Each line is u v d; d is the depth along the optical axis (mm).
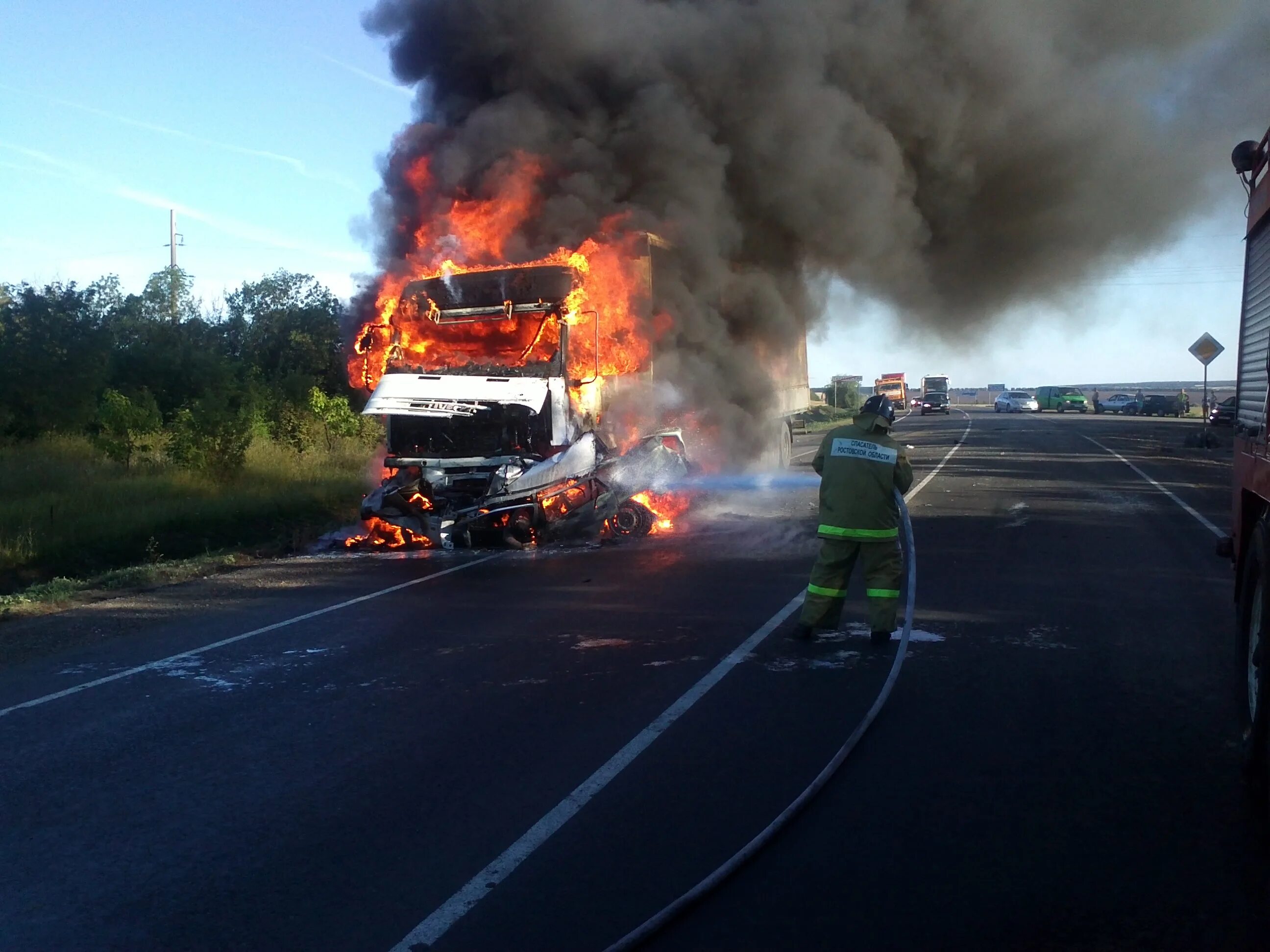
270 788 5215
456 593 10320
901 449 7660
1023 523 14523
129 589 11461
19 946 3773
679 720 6016
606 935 3697
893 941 3617
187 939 3779
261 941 3748
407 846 4488
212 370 25250
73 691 7199
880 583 7613
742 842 4410
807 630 7742
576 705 6367
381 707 6516
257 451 21625
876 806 4766
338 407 24438
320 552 14023
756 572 10742
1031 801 4789
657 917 3744
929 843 4371
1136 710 6082
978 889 3969
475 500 13773
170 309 35281
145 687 7246
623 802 4859
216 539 15047
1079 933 3646
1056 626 8195
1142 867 4125
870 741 5602
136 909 4016
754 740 5652
